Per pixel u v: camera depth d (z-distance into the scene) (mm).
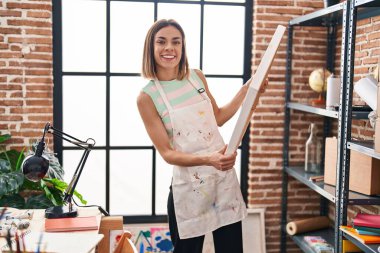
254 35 3490
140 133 3570
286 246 3635
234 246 2496
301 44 3506
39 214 2260
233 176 2471
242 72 3598
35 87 3295
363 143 2357
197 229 2420
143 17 3461
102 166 3555
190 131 2389
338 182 2494
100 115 3510
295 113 3568
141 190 3619
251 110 1933
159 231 3523
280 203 3619
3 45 3229
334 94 2883
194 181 2400
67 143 3479
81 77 3455
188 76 2439
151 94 2377
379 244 2211
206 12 3512
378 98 2104
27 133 3318
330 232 3432
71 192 2266
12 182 2938
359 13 2896
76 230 2012
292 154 3611
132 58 3494
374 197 2504
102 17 3426
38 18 3252
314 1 3465
